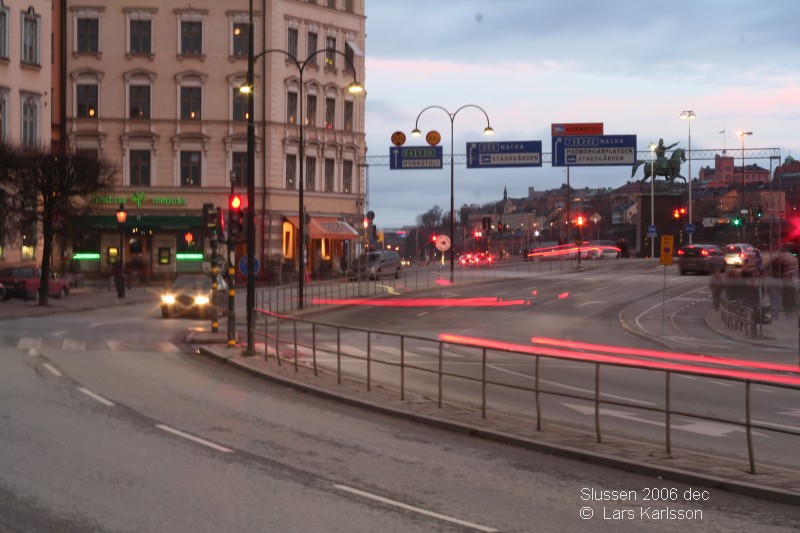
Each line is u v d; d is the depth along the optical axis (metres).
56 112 64.25
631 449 11.53
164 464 10.54
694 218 138.25
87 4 64.12
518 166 54.50
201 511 8.50
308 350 24.97
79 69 64.06
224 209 65.38
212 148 65.50
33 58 53.06
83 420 13.37
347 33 72.19
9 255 50.56
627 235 160.25
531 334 32.00
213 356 22.86
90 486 9.38
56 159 40.31
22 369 19.22
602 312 41.47
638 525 8.37
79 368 19.78
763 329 33.72
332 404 15.88
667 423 11.26
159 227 64.62
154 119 64.69
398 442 12.36
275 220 65.62
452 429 13.35
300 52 67.75
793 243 52.38
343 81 71.94
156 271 65.31
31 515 8.22
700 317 39.00
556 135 53.41
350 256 74.00
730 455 11.84
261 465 10.63
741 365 23.84
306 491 9.39
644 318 38.47
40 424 12.91
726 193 154.25
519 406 16.12
